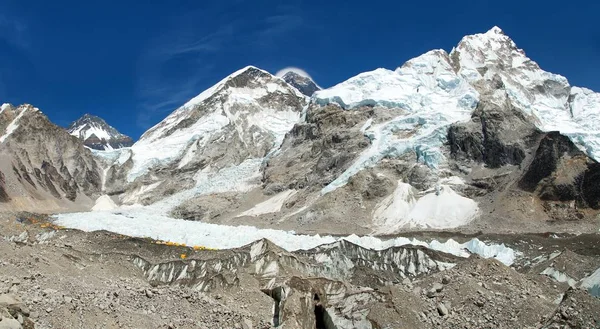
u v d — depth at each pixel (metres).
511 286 36.59
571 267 53.22
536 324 31.62
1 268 33.41
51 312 25.67
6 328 21.11
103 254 59.44
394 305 34.56
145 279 51.91
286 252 58.53
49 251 42.81
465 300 34.97
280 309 38.16
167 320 29.88
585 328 28.56
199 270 54.75
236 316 33.62
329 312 37.53
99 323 26.66
